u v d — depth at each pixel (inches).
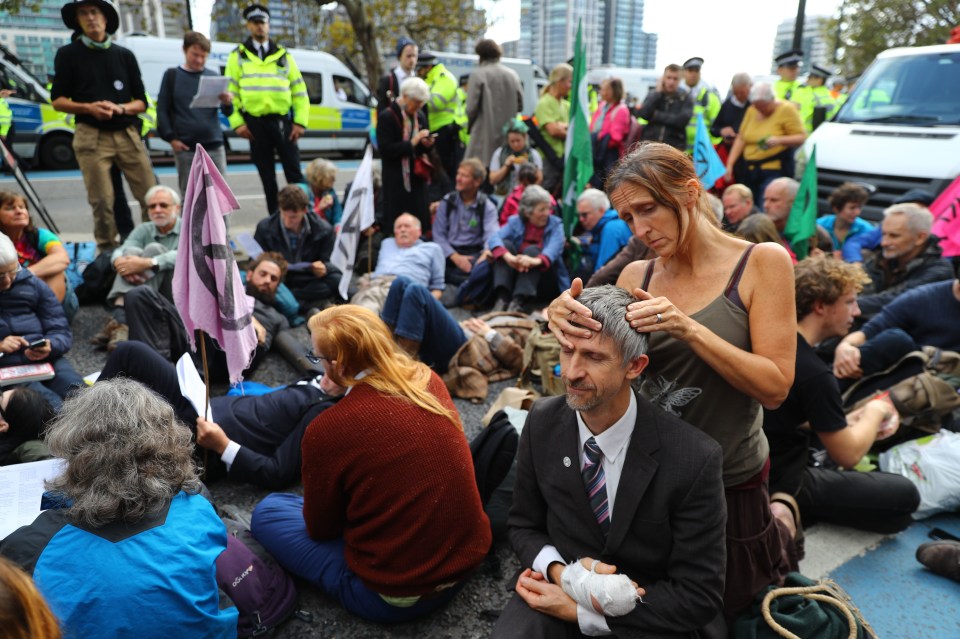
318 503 84.5
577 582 66.7
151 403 68.0
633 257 131.9
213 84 230.2
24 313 139.3
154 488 64.2
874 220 258.2
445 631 89.7
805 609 75.0
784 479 98.0
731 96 338.3
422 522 80.7
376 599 86.1
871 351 130.1
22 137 447.8
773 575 78.2
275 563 94.0
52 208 347.9
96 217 233.8
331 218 255.9
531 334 156.9
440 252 217.3
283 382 165.2
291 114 273.0
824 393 93.9
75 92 222.1
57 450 64.5
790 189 185.0
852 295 94.7
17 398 108.1
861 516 111.7
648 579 69.2
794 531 91.3
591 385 61.4
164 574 62.6
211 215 104.2
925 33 819.4
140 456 64.3
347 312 82.9
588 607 66.8
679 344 69.6
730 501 73.6
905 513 111.3
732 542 73.9
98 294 205.0
